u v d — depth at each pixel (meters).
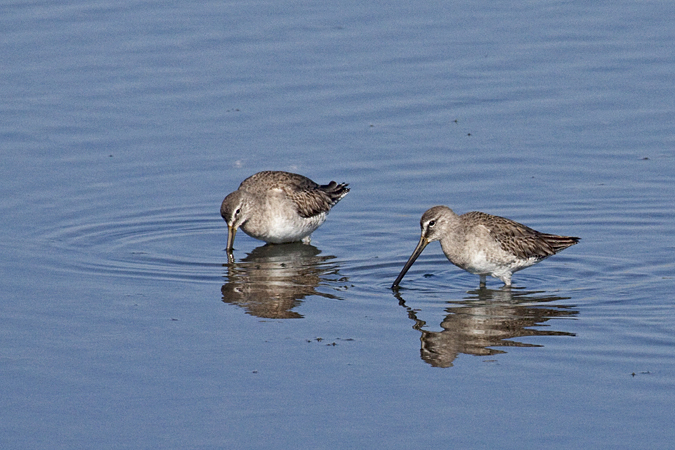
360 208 17.89
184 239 16.92
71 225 17.06
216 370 11.61
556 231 16.75
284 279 15.02
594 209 17.44
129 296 14.09
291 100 21.33
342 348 12.24
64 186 18.34
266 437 10.11
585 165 18.88
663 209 17.36
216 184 18.67
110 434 10.20
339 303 13.95
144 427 10.33
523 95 21.25
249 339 12.52
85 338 12.52
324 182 18.55
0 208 17.48
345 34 23.73
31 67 22.20
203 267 15.60
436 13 24.72
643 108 20.56
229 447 9.94
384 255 16.23
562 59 22.42
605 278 14.91
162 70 22.27
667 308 13.53
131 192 18.36
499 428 10.23
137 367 11.69
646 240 16.34
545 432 10.12
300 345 12.33
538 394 10.93
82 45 23.11
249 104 21.19
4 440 10.10
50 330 12.77
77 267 15.30
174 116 20.73
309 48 23.12
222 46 23.20
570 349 12.15
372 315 13.45
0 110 20.62
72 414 10.59
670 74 21.64
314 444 9.97
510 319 13.24
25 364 11.75
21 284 14.45
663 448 9.80
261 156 19.47
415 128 20.31
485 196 17.94
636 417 10.38
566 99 21.02
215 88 21.67
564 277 15.06
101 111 20.78
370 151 19.56
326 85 21.78
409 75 22.06
